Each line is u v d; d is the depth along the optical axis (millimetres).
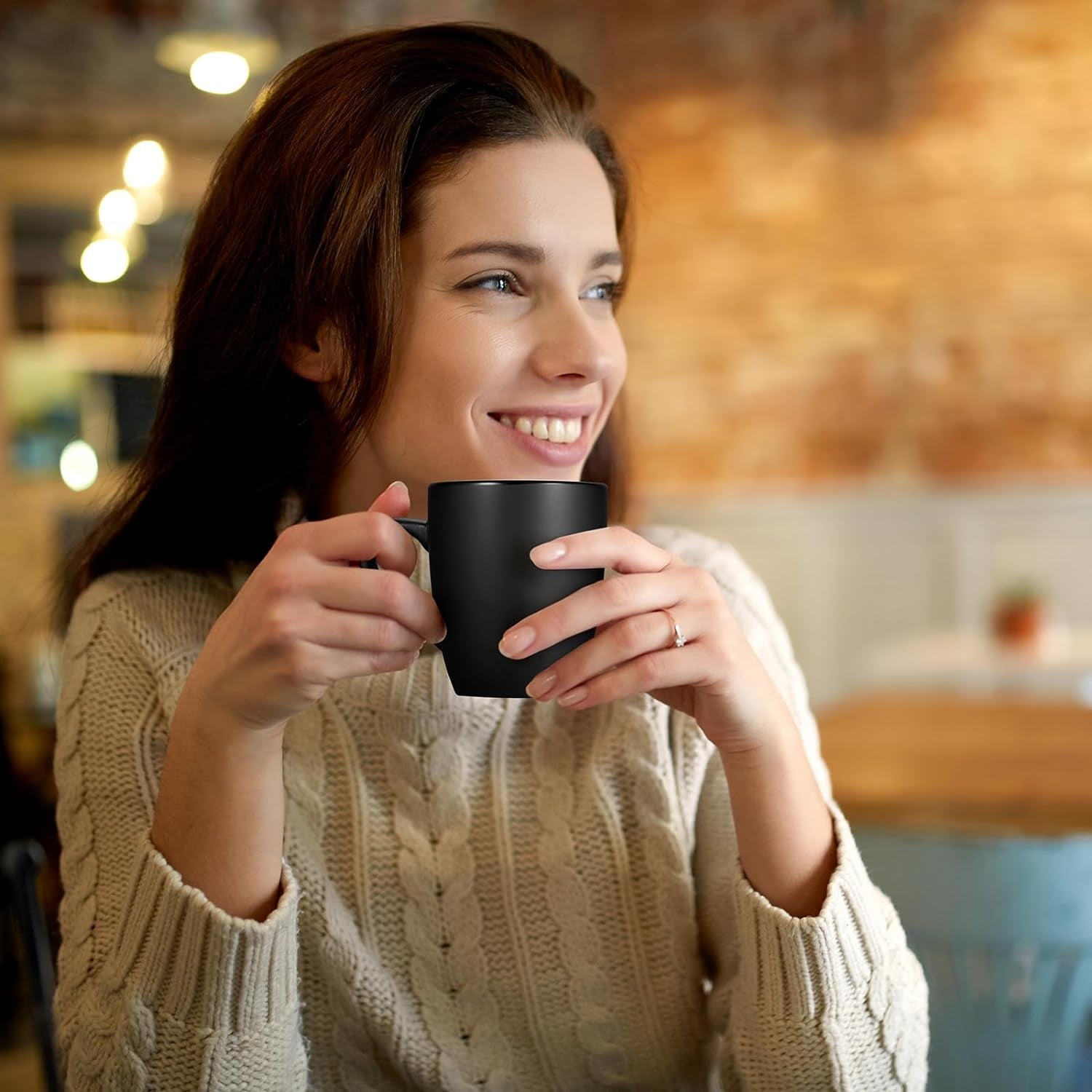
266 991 852
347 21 4910
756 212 5320
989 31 4930
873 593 5234
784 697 1097
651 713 1037
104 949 944
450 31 1028
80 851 1004
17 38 4816
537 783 1036
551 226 971
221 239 1056
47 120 4852
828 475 5293
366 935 1021
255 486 1107
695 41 5340
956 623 5105
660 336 5496
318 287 989
